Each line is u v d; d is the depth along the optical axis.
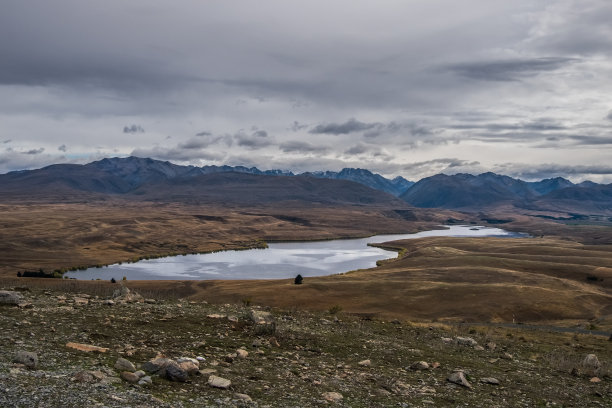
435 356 33.25
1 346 20.42
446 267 199.88
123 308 34.41
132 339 25.23
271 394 18.91
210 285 153.75
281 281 163.62
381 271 197.62
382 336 38.66
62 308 31.86
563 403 24.41
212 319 33.50
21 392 14.48
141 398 15.65
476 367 31.17
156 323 30.19
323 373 23.81
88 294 42.88
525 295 136.12
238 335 29.97
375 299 132.38
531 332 65.38
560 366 35.03
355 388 21.83
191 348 25.05
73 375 17.19
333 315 48.06
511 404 22.83
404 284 150.25
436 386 24.44
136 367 19.53
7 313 28.47
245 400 17.45
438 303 129.50
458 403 21.69
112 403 14.73
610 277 183.38
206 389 18.23
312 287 144.62
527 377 29.94
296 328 35.66
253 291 139.25
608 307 129.25
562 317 119.69
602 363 37.69
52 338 23.16
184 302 42.91
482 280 171.62
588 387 28.92
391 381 24.22
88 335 24.84
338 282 153.88
